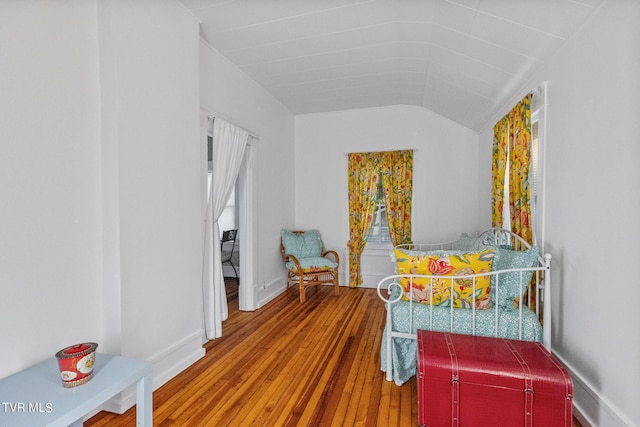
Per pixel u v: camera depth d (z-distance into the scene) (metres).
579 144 1.80
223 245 5.59
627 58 1.41
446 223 4.33
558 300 2.05
